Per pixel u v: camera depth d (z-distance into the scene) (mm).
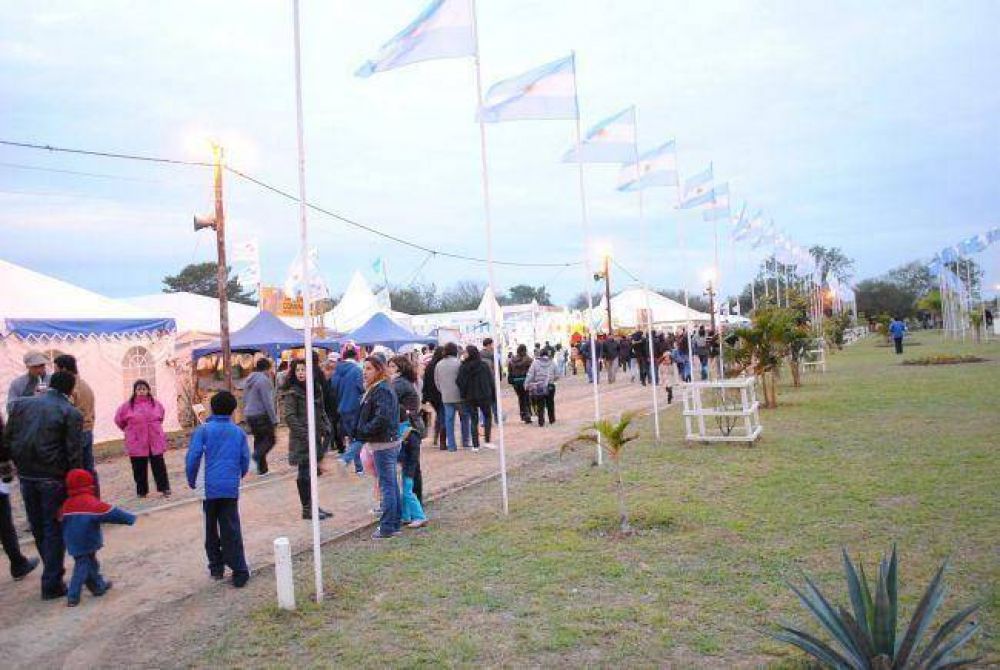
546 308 40000
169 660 4957
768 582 5551
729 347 17156
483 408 14023
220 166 17203
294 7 6027
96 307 16828
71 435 6477
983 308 48062
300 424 8883
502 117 9430
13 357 14586
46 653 5266
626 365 33750
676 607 5195
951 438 10867
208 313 24703
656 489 8977
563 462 11641
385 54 7703
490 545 7082
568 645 4699
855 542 6336
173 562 7426
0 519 7000
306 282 6004
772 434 12648
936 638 3496
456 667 4496
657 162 14141
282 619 5465
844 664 3545
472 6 8289
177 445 16344
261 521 8883
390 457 7805
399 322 32062
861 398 16969
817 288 40406
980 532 6332
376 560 6859
